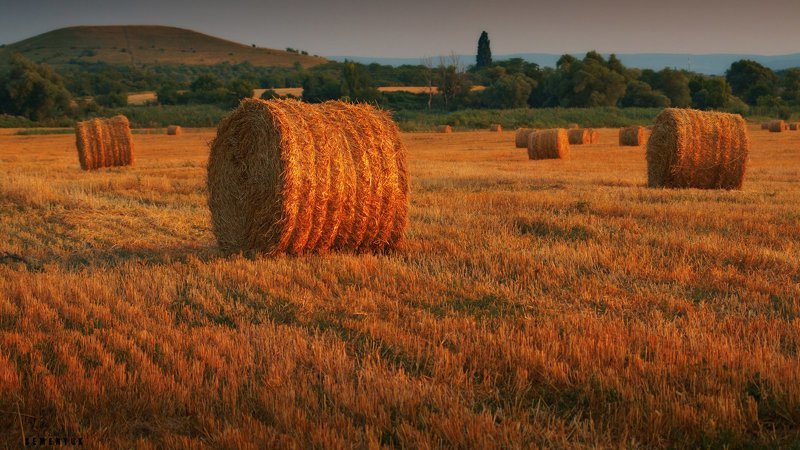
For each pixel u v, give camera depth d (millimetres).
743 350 9836
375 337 10945
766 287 13547
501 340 10359
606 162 52531
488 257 16297
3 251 18453
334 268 15453
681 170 31578
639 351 9672
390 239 18250
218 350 10195
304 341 10453
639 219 22484
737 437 7562
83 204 26828
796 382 8641
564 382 9109
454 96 193125
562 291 13578
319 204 17078
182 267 16297
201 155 68500
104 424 8102
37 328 11516
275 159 16734
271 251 17078
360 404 8328
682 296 13117
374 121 17953
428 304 12898
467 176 39875
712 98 190875
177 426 8133
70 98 186625
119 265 16625
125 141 47719
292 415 8070
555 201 26500
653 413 7941
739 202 26547
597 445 7375
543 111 173250
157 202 29391
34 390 8898
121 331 11297
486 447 7340
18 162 55938
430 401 8477
